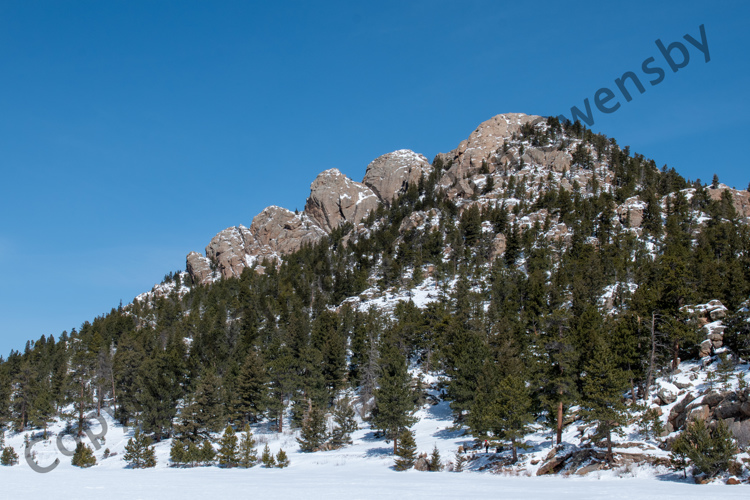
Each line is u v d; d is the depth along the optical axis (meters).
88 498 35.84
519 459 50.78
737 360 54.03
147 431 84.00
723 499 27.45
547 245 152.50
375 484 42.19
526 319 88.94
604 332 62.72
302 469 58.53
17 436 93.50
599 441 47.66
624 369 57.19
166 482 46.22
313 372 84.31
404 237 199.00
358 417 84.56
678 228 144.88
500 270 137.75
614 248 133.25
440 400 85.31
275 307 140.50
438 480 44.84
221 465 64.81
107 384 104.75
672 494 30.59
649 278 94.38
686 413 45.62
